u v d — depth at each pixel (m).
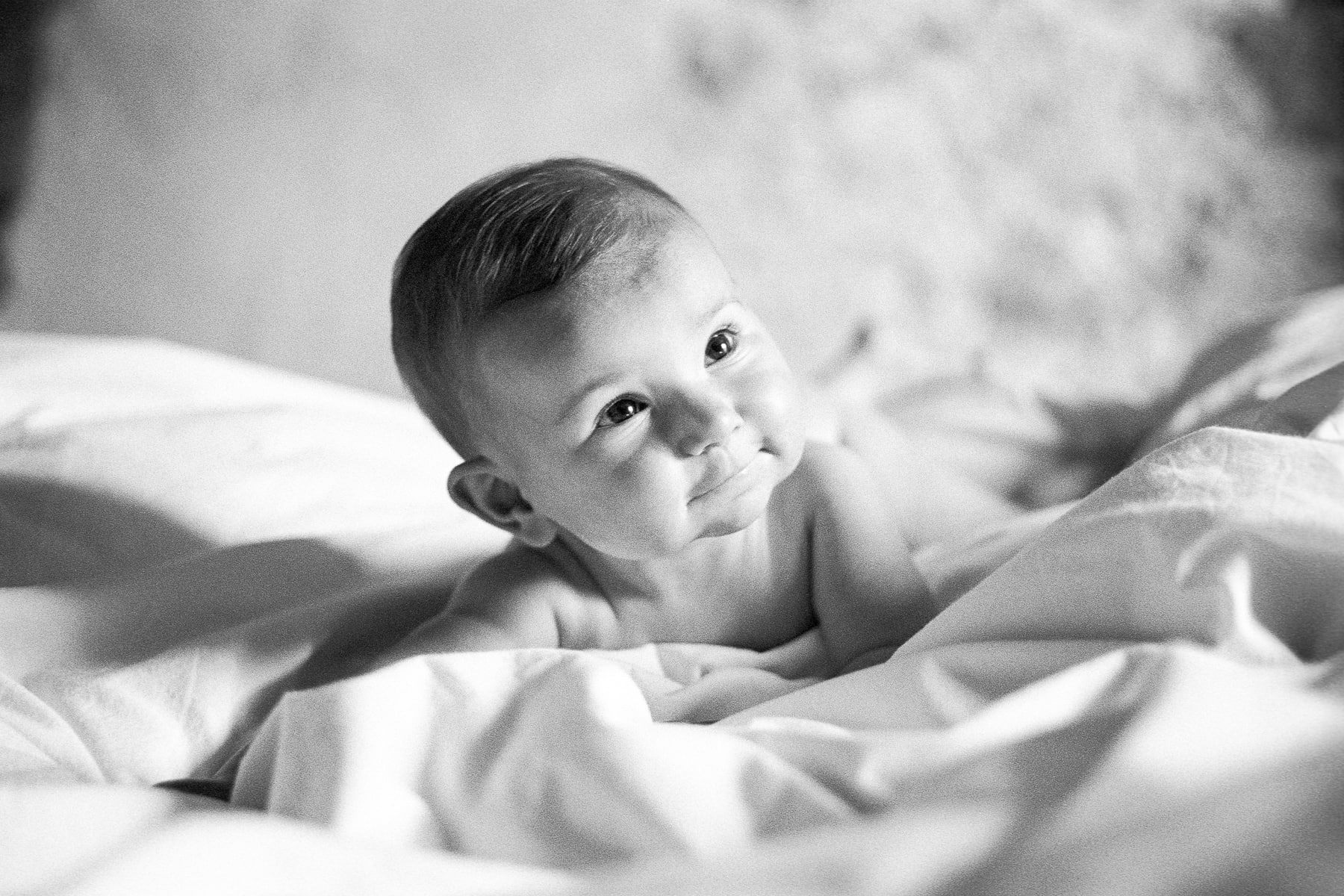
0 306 2.52
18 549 1.07
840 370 1.72
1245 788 0.41
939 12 2.57
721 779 0.55
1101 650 0.61
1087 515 0.67
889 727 0.63
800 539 0.96
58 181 2.52
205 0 2.49
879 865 0.42
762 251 2.56
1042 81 2.58
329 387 1.54
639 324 0.79
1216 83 2.60
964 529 1.26
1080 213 2.59
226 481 1.14
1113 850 0.40
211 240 2.52
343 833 0.57
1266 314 1.42
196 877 0.51
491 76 2.52
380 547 1.07
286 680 0.90
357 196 2.52
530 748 0.58
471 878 0.52
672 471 0.80
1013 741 0.53
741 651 0.92
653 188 0.87
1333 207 2.60
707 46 2.54
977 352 1.64
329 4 2.50
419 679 0.62
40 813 0.60
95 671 0.88
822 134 2.56
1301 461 0.63
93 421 1.23
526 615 0.92
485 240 0.83
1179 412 1.21
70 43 2.50
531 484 0.86
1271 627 0.61
